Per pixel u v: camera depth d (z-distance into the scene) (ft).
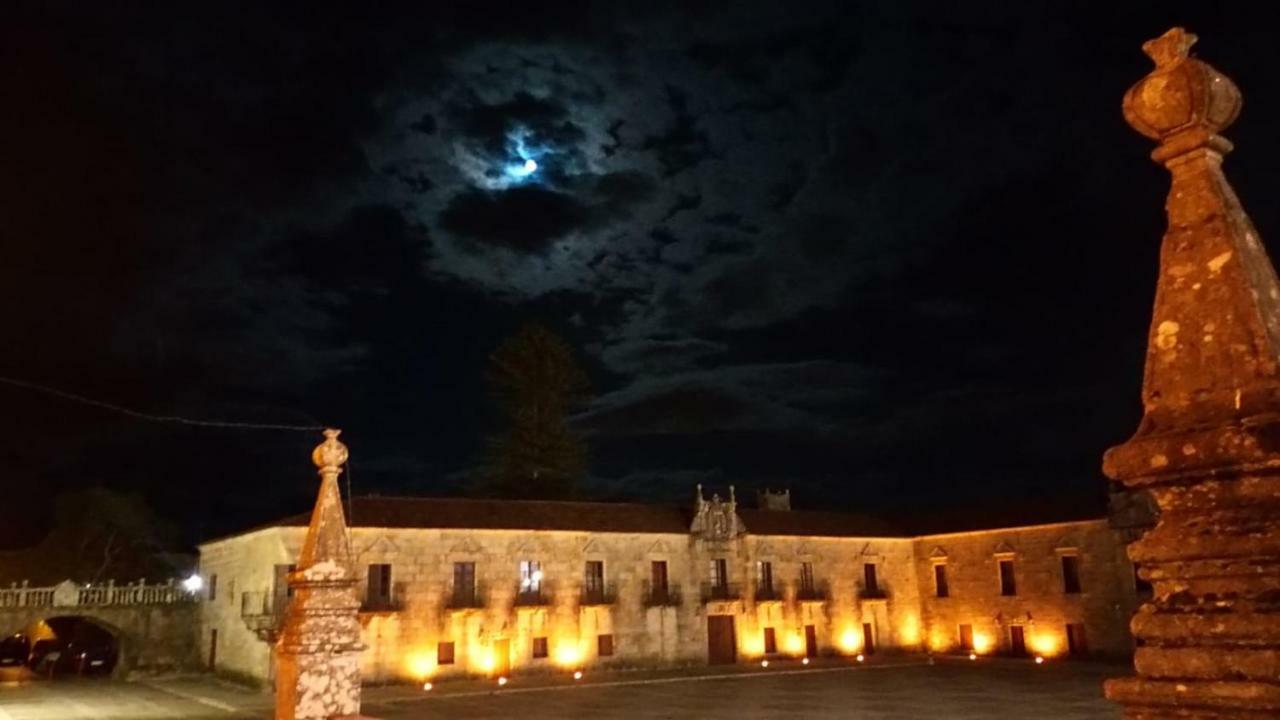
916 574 216.33
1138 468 11.71
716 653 191.31
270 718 121.29
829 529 209.67
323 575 28.27
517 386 242.78
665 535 189.57
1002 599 197.67
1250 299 11.25
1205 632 10.86
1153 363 12.05
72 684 172.96
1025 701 124.77
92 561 223.71
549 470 238.27
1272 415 10.55
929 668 181.57
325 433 30.32
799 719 111.24
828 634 202.59
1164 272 12.13
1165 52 12.42
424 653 162.09
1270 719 10.08
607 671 177.88
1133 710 11.41
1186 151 12.16
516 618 171.53
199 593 191.31
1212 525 11.05
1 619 171.32
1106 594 180.04
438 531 167.12
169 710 132.98
